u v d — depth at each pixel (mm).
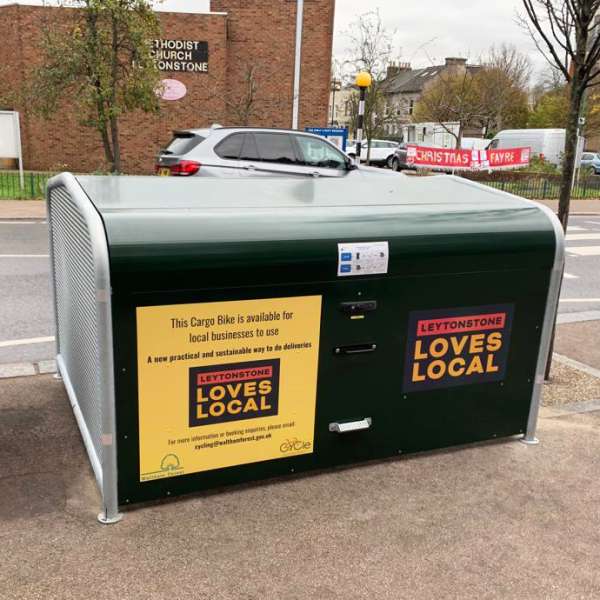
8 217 11414
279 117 20406
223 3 19547
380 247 2898
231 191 3316
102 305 2441
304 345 2893
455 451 3441
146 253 2467
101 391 2541
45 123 19391
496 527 2814
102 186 3207
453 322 3188
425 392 3248
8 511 2746
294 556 2551
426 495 3023
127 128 19688
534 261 3279
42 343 5199
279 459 3006
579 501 3041
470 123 35500
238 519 2768
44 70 13992
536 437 3660
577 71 4270
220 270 2607
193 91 19641
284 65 20078
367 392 3104
